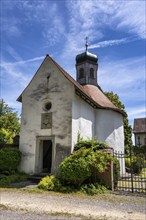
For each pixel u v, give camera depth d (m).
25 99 15.02
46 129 13.52
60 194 8.95
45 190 9.73
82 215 6.05
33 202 7.46
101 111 16.80
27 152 13.86
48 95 14.10
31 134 14.04
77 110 13.69
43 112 13.98
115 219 5.79
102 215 6.12
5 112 31.47
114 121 17.20
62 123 13.02
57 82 13.97
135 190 10.02
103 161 10.18
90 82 20.52
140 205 7.40
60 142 12.77
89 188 9.59
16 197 8.20
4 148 13.82
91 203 7.55
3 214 5.98
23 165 13.75
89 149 10.77
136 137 40.94
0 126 28.62
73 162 10.07
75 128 13.11
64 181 10.31
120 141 17.50
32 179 12.28
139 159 16.62
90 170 10.12
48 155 15.12
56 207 6.88
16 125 29.91
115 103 28.53
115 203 7.64
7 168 12.88
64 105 13.27
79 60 21.38
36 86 14.83
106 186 10.15
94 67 21.23
